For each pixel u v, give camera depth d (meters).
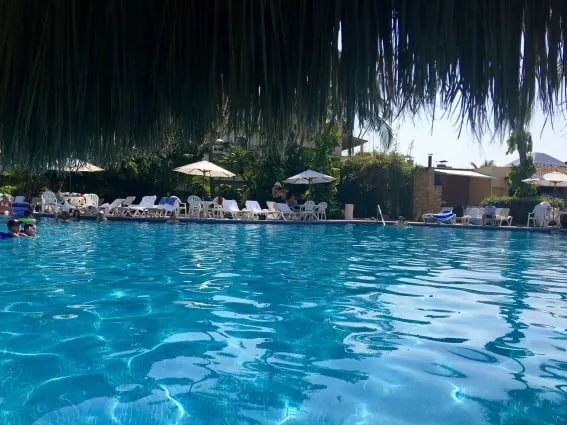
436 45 1.31
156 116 1.84
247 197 22.62
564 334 4.10
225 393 2.82
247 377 3.06
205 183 23.41
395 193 24.22
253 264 8.09
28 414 2.52
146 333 3.97
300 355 3.49
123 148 1.91
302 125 1.51
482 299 5.52
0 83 1.86
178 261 8.27
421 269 7.94
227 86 1.67
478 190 29.78
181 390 2.85
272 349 3.61
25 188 20.88
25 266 7.39
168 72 1.75
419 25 1.32
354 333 4.05
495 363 3.36
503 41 1.27
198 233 13.89
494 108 1.30
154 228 15.22
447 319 4.56
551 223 19.47
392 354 3.53
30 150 1.89
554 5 1.30
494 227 18.61
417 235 15.49
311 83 1.47
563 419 2.53
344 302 5.25
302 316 4.61
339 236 14.24
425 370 3.22
